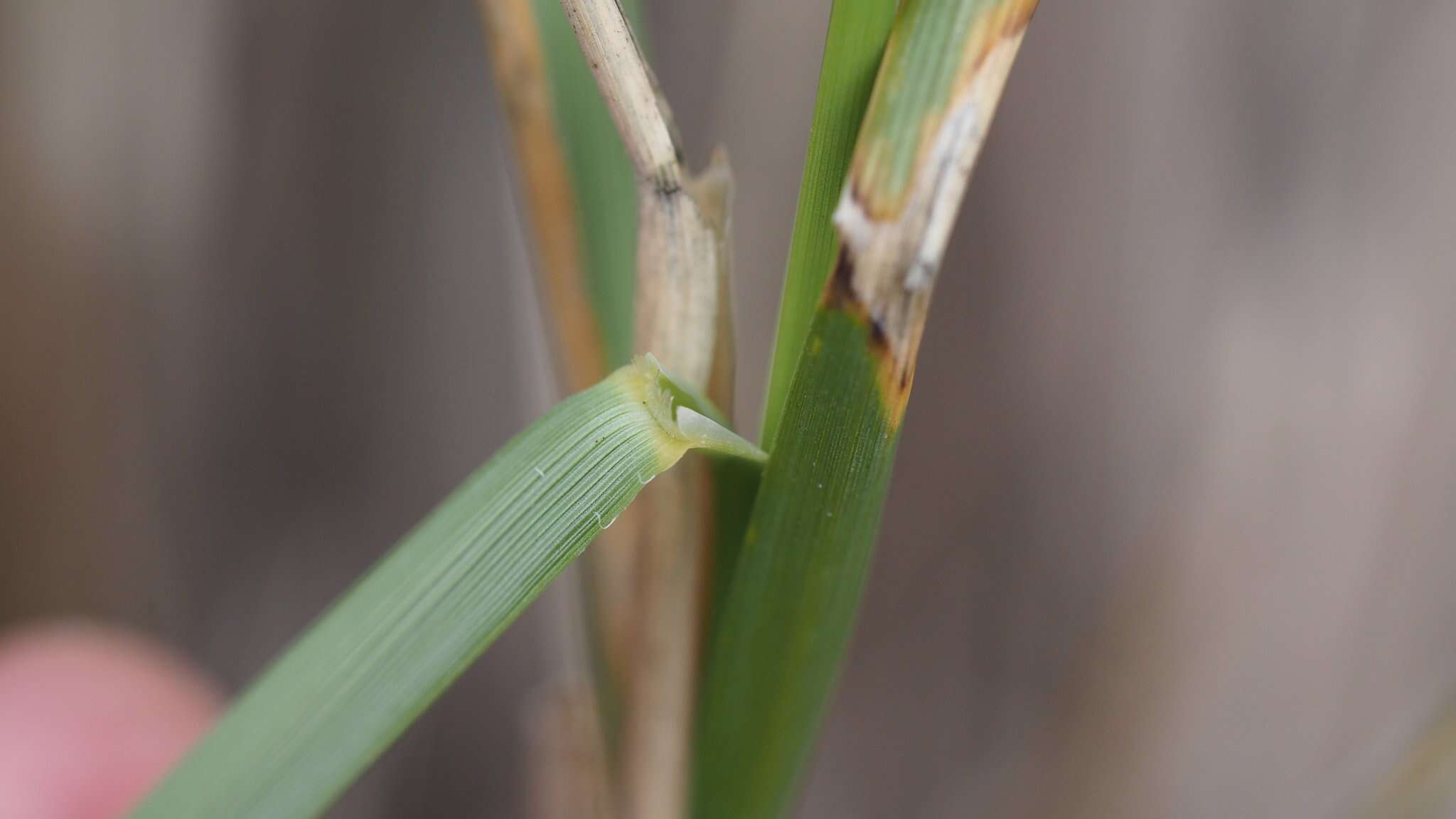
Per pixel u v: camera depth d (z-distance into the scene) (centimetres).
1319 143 40
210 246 44
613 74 21
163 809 19
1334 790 42
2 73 40
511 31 22
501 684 46
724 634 21
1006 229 42
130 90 41
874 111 20
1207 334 42
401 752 47
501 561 19
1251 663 42
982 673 45
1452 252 40
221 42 41
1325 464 42
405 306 45
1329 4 39
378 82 42
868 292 20
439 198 43
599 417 20
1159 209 41
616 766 22
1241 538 42
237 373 45
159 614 46
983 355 43
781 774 22
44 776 35
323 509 47
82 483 44
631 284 23
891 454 20
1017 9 20
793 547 21
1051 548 44
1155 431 43
